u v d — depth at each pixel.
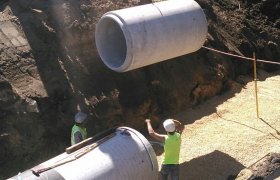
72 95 11.28
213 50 14.17
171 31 10.92
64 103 11.08
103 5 13.18
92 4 13.07
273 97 14.12
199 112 13.20
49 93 10.93
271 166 10.30
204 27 11.66
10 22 11.88
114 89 11.92
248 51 15.95
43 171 8.09
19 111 10.33
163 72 13.14
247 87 14.79
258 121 12.70
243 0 18.27
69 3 12.77
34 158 10.37
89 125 11.08
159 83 12.87
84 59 12.03
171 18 10.98
